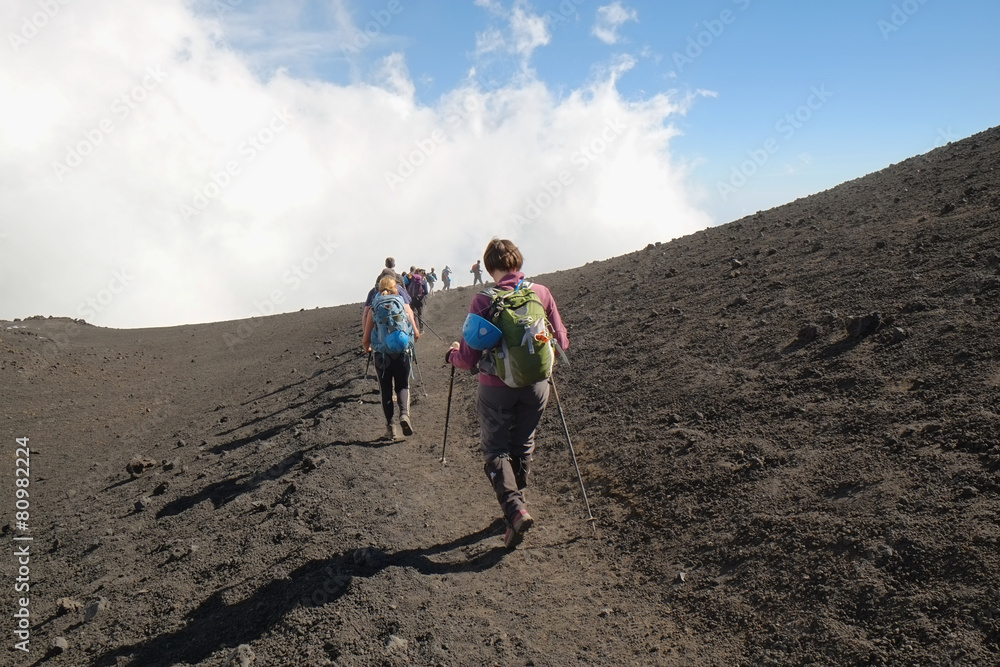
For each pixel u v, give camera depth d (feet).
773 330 21.68
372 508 17.25
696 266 37.91
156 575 15.30
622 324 30.91
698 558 12.25
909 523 10.39
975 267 19.44
